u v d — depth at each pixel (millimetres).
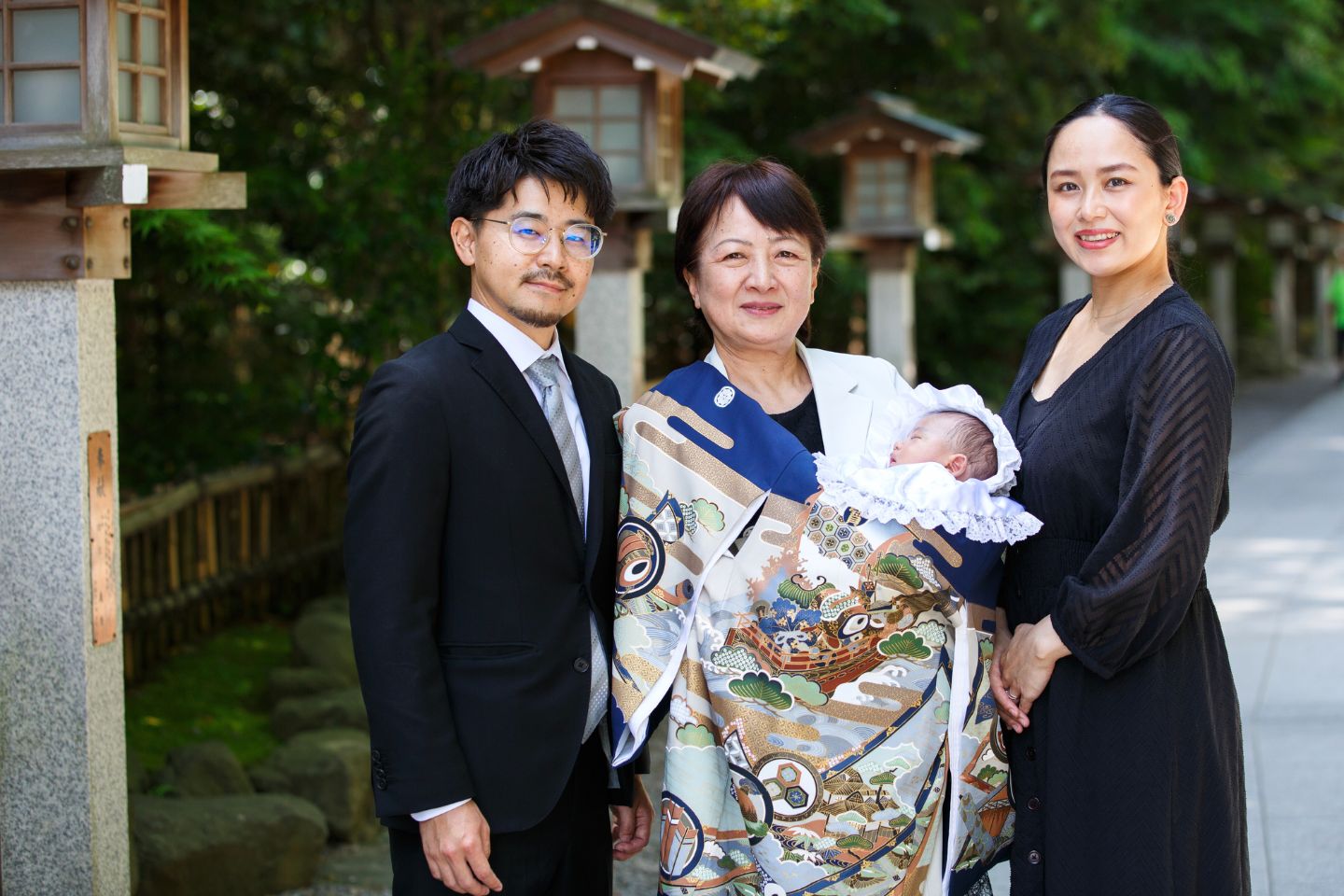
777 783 2445
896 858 2439
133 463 6480
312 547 7066
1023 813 2473
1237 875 2383
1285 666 5883
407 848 2441
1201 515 2242
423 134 7086
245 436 6992
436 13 7504
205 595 6137
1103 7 12719
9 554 3111
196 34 7250
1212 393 2277
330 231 6789
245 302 6316
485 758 2385
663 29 5473
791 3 8969
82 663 3107
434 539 2369
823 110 12672
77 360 3062
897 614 2416
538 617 2445
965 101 12461
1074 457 2393
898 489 2375
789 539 2420
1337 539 8617
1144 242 2400
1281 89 16875
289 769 4445
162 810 3898
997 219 13562
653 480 2523
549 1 7223
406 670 2303
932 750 2455
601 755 2648
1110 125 2393
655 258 9953
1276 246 21812
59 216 3023
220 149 7230
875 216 9375
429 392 2396
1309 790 4445
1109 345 2424
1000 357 14031
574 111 5633
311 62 7586
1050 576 2434
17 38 2965
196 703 5414
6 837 3164
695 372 2592
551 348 2578
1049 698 2396
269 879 3906
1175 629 2287
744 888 2506
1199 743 2357
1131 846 2324
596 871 2648
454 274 7363
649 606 2492
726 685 2465
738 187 2490
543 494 2465
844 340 12352
